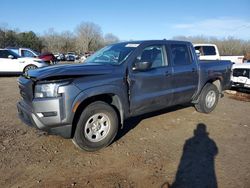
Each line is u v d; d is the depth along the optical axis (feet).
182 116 22.53
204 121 21.42
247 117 22.94
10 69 51.70
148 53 18.06
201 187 11.99
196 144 16.75
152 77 17.80
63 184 12.16
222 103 28.60
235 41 148.87
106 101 16.58
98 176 12.87
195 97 22.17
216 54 55.36
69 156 14.88
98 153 15.33
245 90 33.60
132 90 16.76
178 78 19.74
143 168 13.64
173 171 13.37
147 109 18.08
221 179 12.64
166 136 18.02
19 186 12.00
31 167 13.61
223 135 18.42
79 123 14.73
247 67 32.55
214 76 23.25
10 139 17.03
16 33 224.53
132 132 18.60
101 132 15.64
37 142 16.63
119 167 13.74
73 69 14.85
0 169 13.37
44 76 13.92
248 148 16.22
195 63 21.38
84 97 14.46
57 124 14.10
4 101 27.81
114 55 17.71
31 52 61.77
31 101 14.34
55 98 13.82
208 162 14.32
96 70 15.34
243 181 12.48
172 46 19.83
